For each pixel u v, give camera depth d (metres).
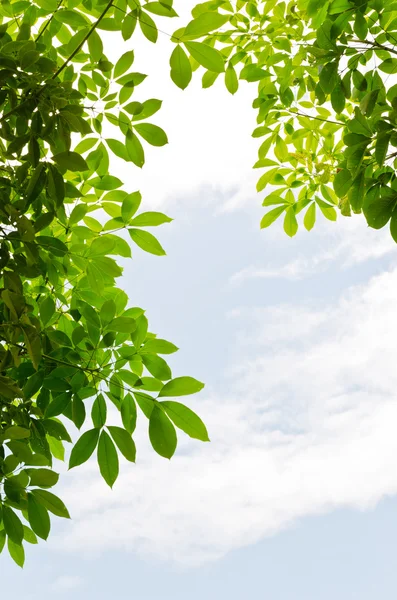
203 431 2.15
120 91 2.34
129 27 2.13
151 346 2.35
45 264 2.45
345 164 2.59
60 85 1.97
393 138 2.09
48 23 2.61
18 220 1.88
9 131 2.00
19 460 1.94
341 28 2.50
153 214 2.54
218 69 2.11
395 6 2.66
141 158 2.39
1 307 2.04
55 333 2.33
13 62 1.92
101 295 2.58
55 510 1.98
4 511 1.99
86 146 2.59
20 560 2.17
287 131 3.92
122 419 2.21
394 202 2.10
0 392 1.87
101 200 2.80
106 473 2.13
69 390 2.26
